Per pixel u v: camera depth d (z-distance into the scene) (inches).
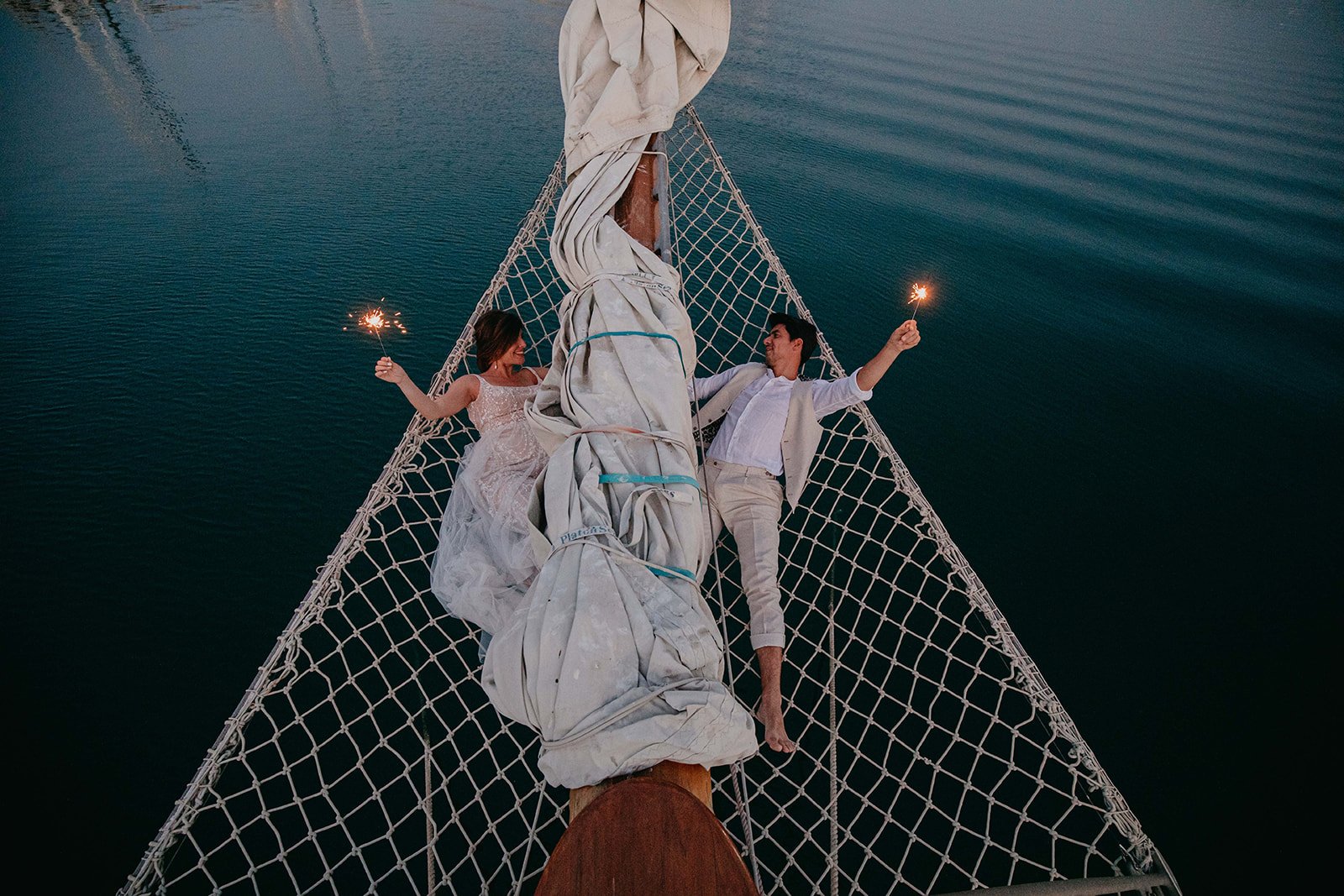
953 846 160.9
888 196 491.5
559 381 112.0
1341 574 240.4
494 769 165.5
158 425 294.4
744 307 362.3
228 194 490.0
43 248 425.4
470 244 432.5
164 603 218.5
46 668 198.5
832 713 108.3
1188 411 314.8
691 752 66.9
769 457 122.7
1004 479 273.6
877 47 909.2
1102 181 545.6
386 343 348.8
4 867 156.2
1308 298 402.3
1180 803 177.2
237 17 1032.8
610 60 161.2
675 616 76.4
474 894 149.7
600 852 59.7
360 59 803.4
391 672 188.1
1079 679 205.3
